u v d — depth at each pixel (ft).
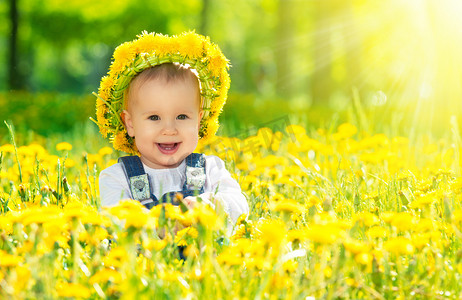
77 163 13.79
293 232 5.65
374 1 60.34
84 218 5.63
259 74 116.06
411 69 38.14
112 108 8.90
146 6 72.33
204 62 8.83
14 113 31.91
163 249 5.90
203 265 5.35
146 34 8.71
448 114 26.18
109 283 5.08
